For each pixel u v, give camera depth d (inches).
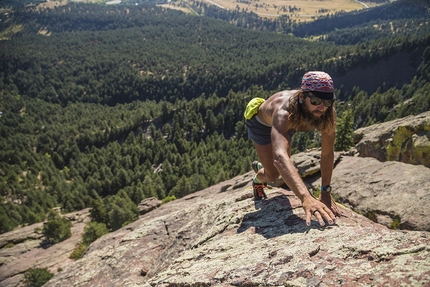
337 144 1289.4
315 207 110.0
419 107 3476.9
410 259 82.7
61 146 5669.3
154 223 356.2
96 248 417.4
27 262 1425.9
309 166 575.2
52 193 3941.9
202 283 113.1
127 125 6028.5
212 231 182.9
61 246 1573.6
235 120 5492.1
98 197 3159.5
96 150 5118.1
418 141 585.9
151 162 4638.3
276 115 129.3
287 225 148.9
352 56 7303.2
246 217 179.2
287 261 105.3
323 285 84.0
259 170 181.0
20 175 4768.7
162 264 238.7
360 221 148.8
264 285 96.3
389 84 7052.2
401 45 7190.0
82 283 285.7
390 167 438.9
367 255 92.7
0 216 2704.2
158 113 6259.8
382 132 711.7
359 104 4815.5
